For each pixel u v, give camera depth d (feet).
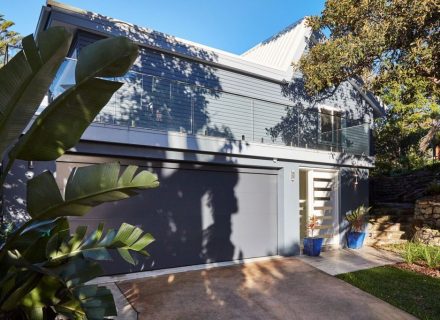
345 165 35.68
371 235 37.32
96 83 7.73
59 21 25.03
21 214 19.40
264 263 27.20
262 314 17.56
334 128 34.99
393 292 20.86
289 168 30.91
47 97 20.18
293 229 30.66
